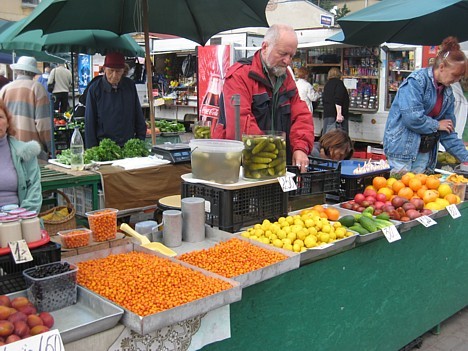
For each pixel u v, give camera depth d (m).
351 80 8.70
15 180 2.62
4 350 1.44
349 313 2.81
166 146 4.60
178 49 10.80
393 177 3.62
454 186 3.62
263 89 3.29
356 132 8.80
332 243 2.53
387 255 3.01
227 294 1.87
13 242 1.95
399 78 8.26
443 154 5.94
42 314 1.68
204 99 8.91
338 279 2.69
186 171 4.49
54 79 10.09
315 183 3.13
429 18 5.34
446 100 4.14
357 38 5.25
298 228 2.51
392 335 3.19
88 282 1.99
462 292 3.83
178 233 2.54
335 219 2.98
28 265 2.03
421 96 4.00
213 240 2.63
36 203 2.64
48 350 1.51
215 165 2.61
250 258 2.25
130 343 1.74
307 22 12.46
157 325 1.66
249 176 2.71
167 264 2.14
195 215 2.59
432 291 3.49
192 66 11.27
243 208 2.69
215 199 2.66
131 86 5.32
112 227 2.67
